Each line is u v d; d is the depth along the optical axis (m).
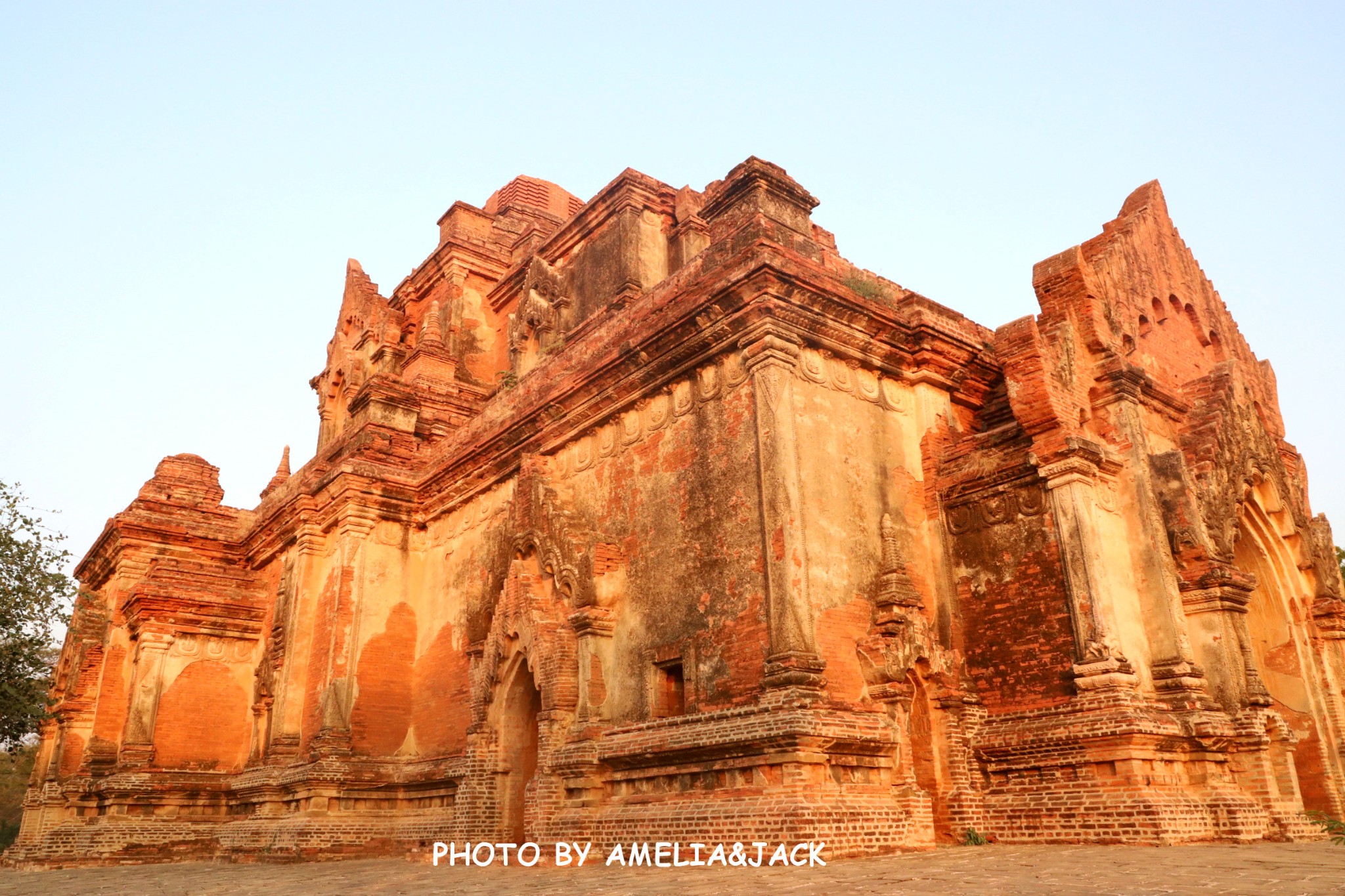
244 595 25.80
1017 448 15.04
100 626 27.92
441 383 28.72
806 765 12.21
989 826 13.62
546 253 29.11
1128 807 12.23
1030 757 13.47
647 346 16.34
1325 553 17.34
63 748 26.08
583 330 24.39
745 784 12.84
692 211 25.84
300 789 20.16
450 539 22.03
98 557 28.78
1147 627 14.09
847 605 14.08
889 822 12.48
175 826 23.05
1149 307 17.30
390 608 22.17
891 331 16.19
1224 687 13.70
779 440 13.90
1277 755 13.89
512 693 18.17
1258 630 17.38
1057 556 14.16
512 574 18.19
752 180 16.06
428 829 19.23
